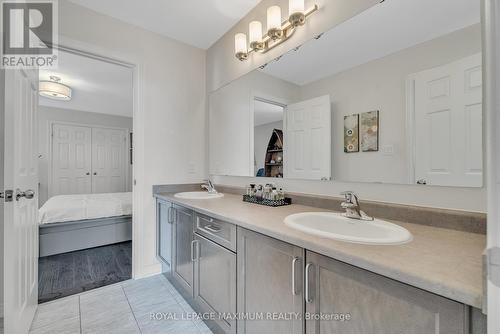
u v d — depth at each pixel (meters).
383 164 1.23
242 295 1.19
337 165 1.43
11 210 1.13
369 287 0.69
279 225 1.06
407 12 1.13
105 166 5.23
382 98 1.22
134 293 1.93
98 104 4.49
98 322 1.57
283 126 1.75
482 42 0.93
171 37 2.36
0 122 1.51
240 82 2.12
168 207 2.03
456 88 0.99
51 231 2.71
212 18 2.07
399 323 0.63
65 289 1.99
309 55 1.55
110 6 1.90
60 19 1.79
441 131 1.04
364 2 1.27
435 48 1.05
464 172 0.98
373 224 1.09
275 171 1.83
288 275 0.94
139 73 2.17
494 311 0.41
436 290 0.55
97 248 2.99
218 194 2.20
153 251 2.27
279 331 0.98
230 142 2.27
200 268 1.56
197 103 2.56
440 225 1.02
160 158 2.31
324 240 0.84
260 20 1.89
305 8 1.56
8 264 1.11
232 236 1.26
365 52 1.28
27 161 1.46
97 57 2.00
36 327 1.51
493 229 0.41
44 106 4.59
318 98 1.51
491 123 0.41
